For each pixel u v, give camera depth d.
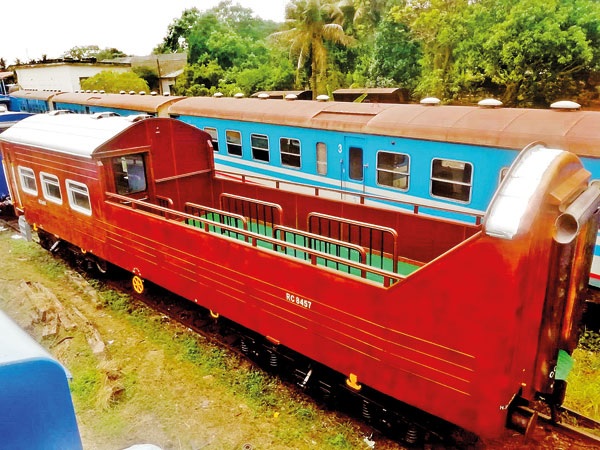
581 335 7.11
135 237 7.39
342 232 7.07
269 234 7.96
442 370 4.06
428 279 3.93
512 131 7.53
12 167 10.37
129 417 5.61
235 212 8.91
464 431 5.13
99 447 5.18
